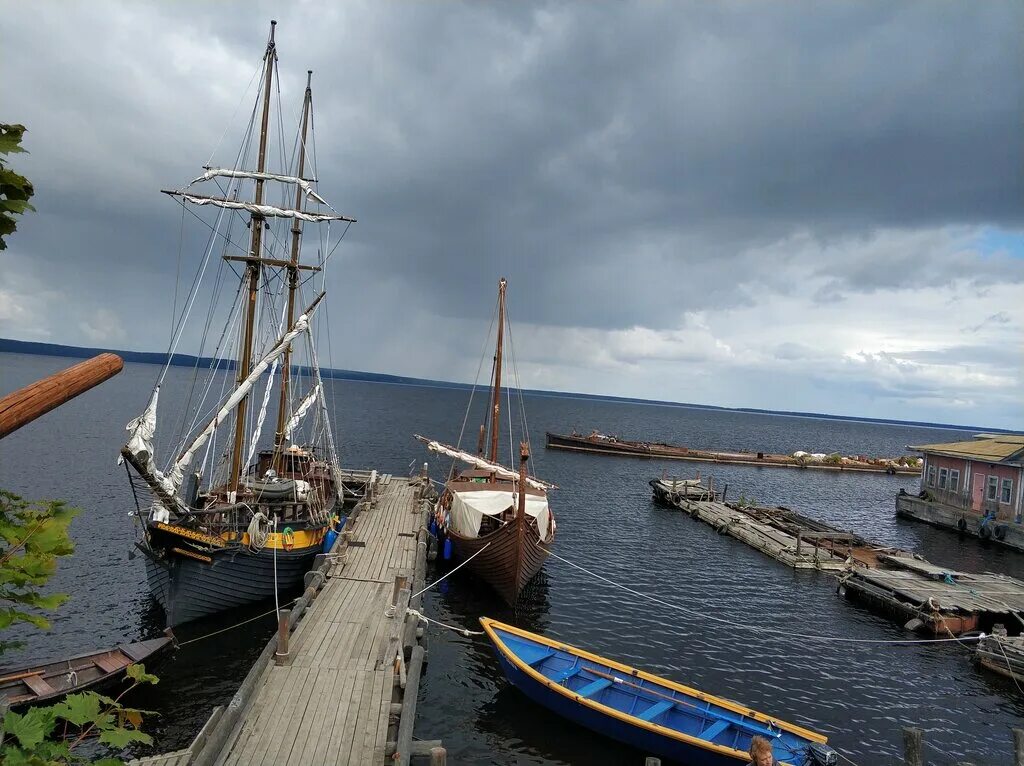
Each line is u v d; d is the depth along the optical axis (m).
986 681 24.11
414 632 18.64
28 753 3.85
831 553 39.44
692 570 37.50
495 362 41.34
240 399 28.72
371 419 131.75
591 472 79.94
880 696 22.59
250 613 25.47
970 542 51.69
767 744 12.58
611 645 25.81
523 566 28.62
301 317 31.45
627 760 17.58
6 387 140.50
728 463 101.62
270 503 27.39
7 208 3.80
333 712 14.23
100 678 17.36
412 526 32.88
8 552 3.82
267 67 32.22
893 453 171.75
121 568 30.81
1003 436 64.44
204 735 12.72
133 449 21.91
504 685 21.42
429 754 13.41
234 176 31.47
